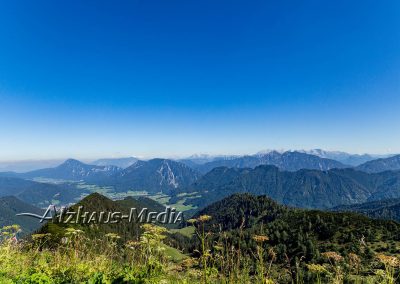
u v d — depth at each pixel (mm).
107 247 10461
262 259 8594
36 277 9578
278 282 8031
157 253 9125
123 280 8797
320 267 8148
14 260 11391
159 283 8234
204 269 8547
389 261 7676
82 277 9711
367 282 7285
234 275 8344
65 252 11000
